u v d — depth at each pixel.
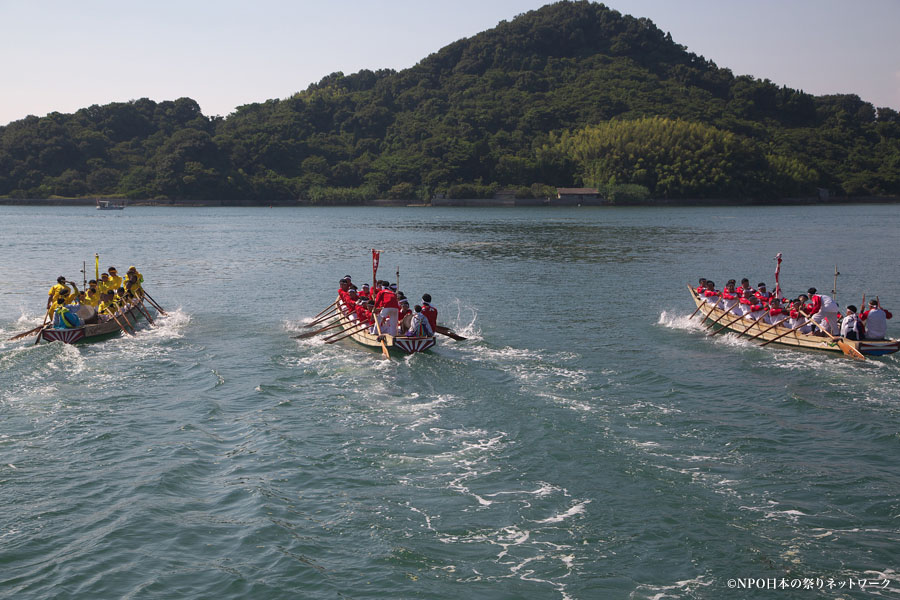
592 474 14.95
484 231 93.38
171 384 21.20
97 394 20.11
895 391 20.56
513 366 23.23
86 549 12.02
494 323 30.36
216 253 63.12
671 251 63.59
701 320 30.02
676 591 11.05
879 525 12.87
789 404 19.41
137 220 128.88
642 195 194.12
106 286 30.08
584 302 35.81
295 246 71.00
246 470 15.15
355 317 27.23
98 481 14.51
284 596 10.91
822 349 25.16
